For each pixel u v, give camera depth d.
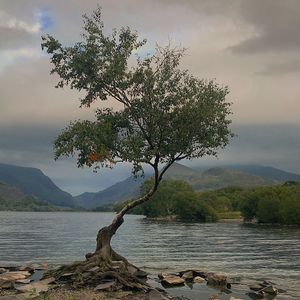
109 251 33.78
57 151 33.31
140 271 34.94
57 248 67.81
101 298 26.61
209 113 32.81
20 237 93.81
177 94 33.47
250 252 63.56
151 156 33.00
